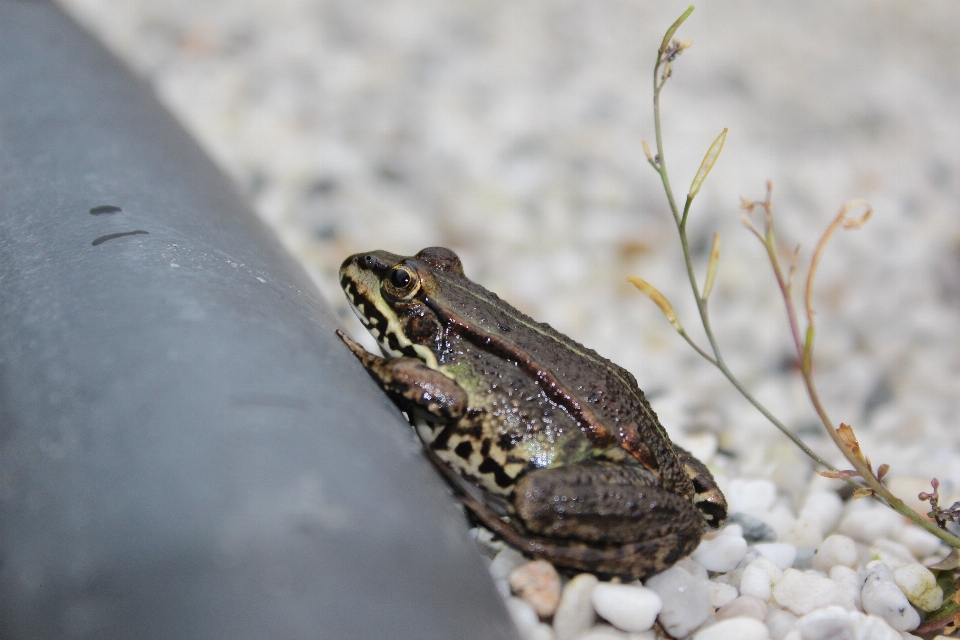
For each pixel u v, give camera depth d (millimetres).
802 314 539
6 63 393
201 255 327
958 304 577
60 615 281
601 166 661
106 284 312
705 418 425
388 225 551
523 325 348
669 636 332
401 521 290
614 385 342
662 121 737
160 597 278
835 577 349
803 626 331
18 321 310
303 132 633
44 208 338
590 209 608
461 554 296
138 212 339
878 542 365
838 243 615
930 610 345
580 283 535
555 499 324
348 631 277
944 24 1071
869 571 350
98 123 377
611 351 477
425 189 602
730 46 911
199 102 647
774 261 338
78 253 322
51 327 307
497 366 342
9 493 291
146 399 293
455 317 346
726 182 657
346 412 302
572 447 336
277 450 288
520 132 688
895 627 341
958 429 440
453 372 343
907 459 406
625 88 785
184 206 352
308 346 313
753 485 378
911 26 1054
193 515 282
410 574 285
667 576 333
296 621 277
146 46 714
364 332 420
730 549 348
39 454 292
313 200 562
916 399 467
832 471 341
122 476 286
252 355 302
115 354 299
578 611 324
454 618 286
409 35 825
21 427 296
